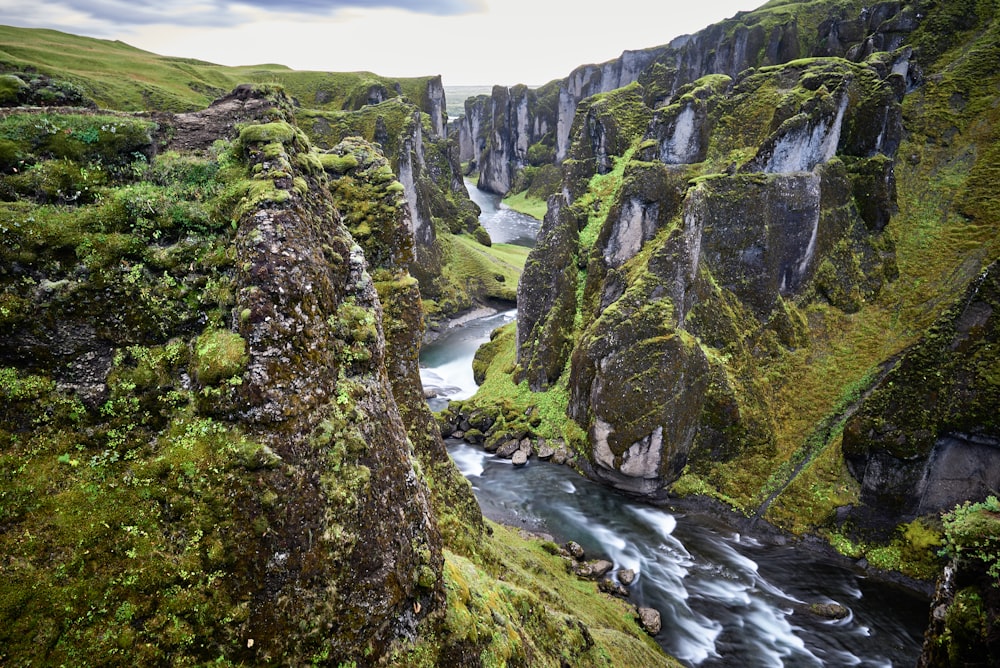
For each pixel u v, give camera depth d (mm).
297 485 8789
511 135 183250
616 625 26219
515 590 16703
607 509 39312
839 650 27438
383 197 20750
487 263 98000
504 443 47812
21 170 8977
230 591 8039
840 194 47500
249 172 10539
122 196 9367
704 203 44125
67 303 8453
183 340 9102
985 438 30922
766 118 50750
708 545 35625
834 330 44719
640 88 67625
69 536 7355
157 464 8188
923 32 56219
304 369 9375
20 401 7859
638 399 38812
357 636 9250
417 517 11289
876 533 34031
